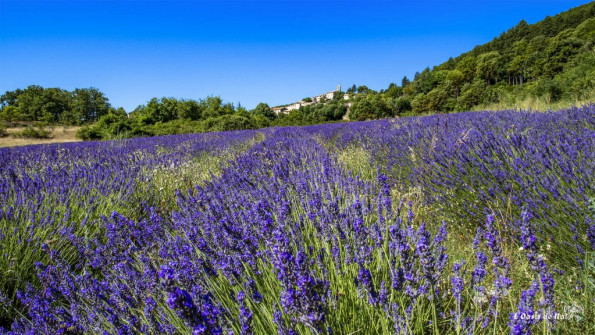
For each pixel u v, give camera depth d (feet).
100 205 13.26
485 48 419.13
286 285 4.78
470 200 11.57
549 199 9.55
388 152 19.54
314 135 37.11
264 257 7.14
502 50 383.45
